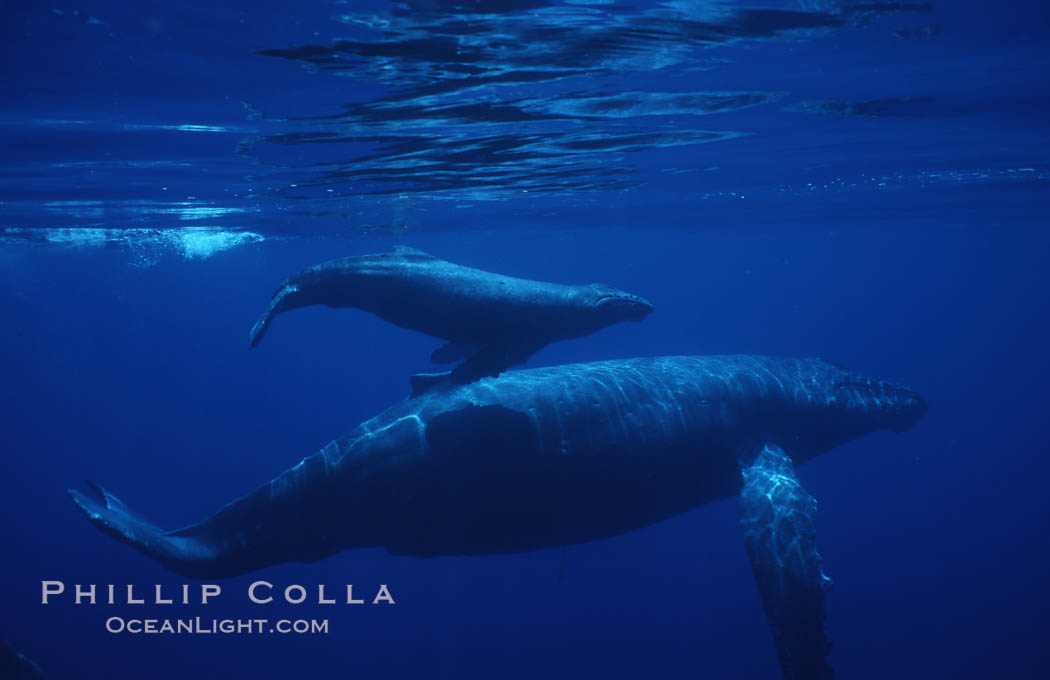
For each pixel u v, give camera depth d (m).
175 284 66.62
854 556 42.09
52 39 8.25
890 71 11.58
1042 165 22.36
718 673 29.23
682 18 8.73
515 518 8.55
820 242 54.06
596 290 7.58
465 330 7.11
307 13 7.82
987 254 67.56
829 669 7.39
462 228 33.91
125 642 32.53
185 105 11.37
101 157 15.20
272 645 32.38
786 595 7.73
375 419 8.78
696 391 9.64
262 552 8.68
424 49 9.23
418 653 31.70
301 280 7.08
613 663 30.30
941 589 36.72
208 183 18.75
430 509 8.38
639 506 9.16
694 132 15.86
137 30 8.08
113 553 45.44
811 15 8.86
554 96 12.09
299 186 19.73
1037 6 8.83
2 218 25.20
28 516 59.72
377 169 17.72
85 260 42.69
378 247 41.62
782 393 10.39
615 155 18.09
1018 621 32.41
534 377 9.04
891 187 26.86
